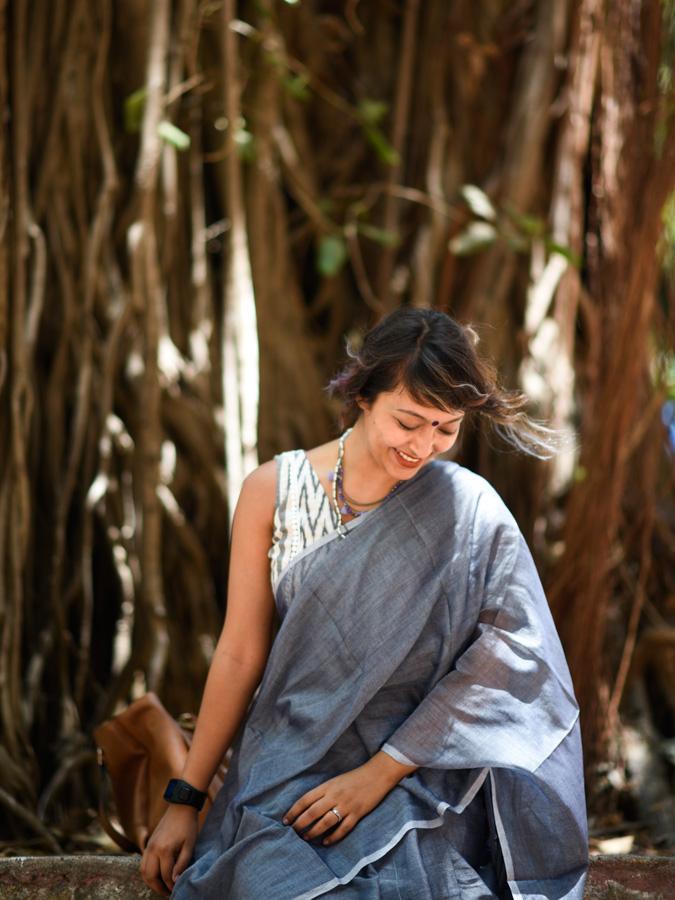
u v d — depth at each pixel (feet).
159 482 11.45
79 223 12.05
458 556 6.61
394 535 6.63
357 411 6.96
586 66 13.48
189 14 12.46
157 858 6.72
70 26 12.09
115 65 12.73
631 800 11.32
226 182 12.87
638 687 12.49
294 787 6.38
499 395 6.73
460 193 13.97
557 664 6.63
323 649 6.56
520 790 6.43
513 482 13.17
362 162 14.30
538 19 14.01
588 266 13.78
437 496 6.74
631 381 11.69
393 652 6.45
